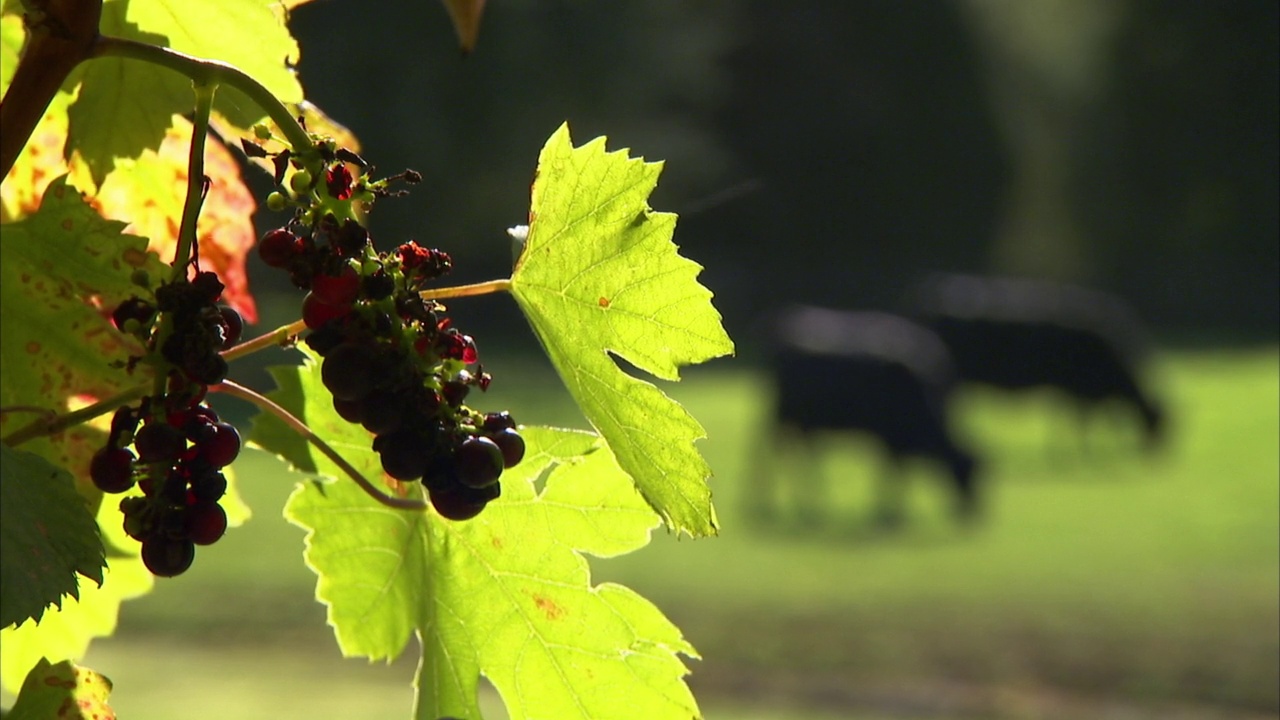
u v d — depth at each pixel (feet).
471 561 5.00
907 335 86.12
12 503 3.51
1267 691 43.80
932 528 68.74
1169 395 106.22
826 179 159.63
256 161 4.18
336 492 5.04
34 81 4.03
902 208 165.58
